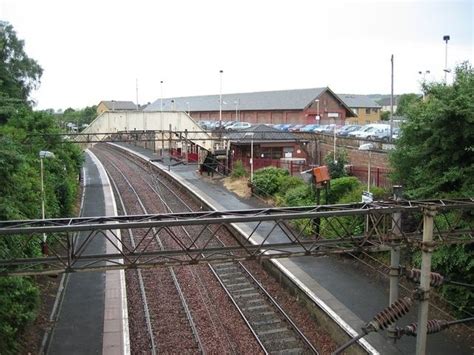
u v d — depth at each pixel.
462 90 16.84
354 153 36.12
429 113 17.36
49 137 34.78
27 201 19.92
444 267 17.00
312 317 17.83
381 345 14.80
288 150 46.19
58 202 28.73
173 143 62.78
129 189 42.69
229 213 13.56
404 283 19.53
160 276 21.66
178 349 15.48
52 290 19.11
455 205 13.02
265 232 26.72
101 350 14.74
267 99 79.94
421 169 18.41
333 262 22.11
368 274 20.69
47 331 15.88
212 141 46.62
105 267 12.62
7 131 29.34
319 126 64.50
